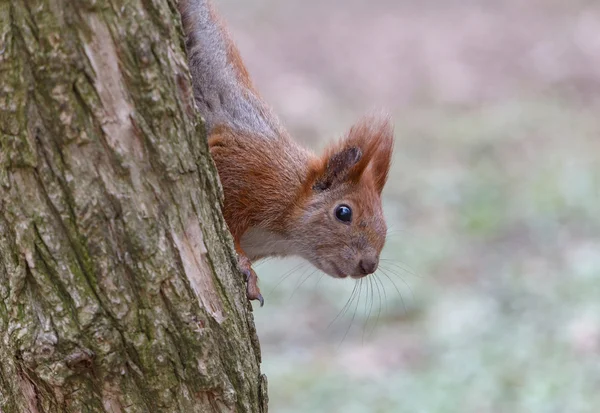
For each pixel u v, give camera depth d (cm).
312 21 3609
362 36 3506
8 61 503
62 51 505
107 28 514
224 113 855
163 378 569
